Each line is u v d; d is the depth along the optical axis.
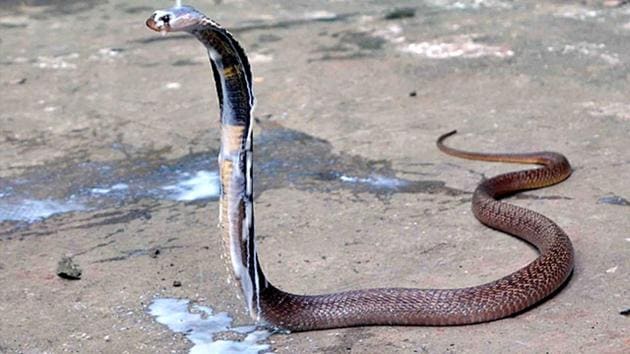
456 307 5.88
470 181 8.23
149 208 8.02
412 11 14.14
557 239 6.48
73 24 14.43
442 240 7.11
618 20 12.97
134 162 9.08
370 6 14.62
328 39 12.82
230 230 5.34
